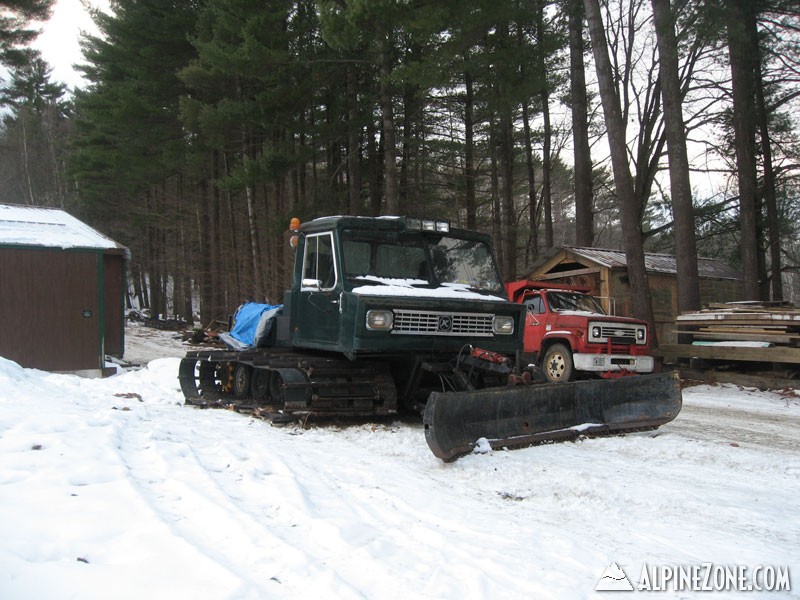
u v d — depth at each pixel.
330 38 14.18
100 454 4.95
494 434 6.34
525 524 4.20
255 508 4.20
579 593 3.13
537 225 32.06
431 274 7.96
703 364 13.49
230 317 10.20
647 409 7.61
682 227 14.80
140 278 49.56
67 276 14.35
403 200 24.75
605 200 32.28
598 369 11.74
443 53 14.77
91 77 34.06
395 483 5.08
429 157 27.39
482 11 14.14
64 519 3.54
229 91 23.03
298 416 7.43
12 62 26.34
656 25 14.93
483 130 27.19
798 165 19.39
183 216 31.97
